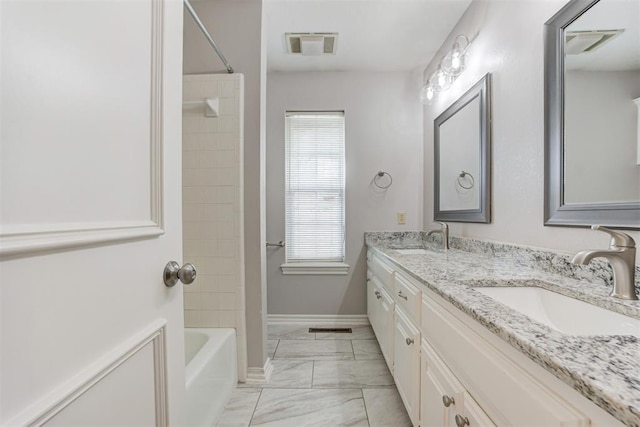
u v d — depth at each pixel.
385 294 1.83
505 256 1.41
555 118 1.09
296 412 1.48
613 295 0.78
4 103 0.35
